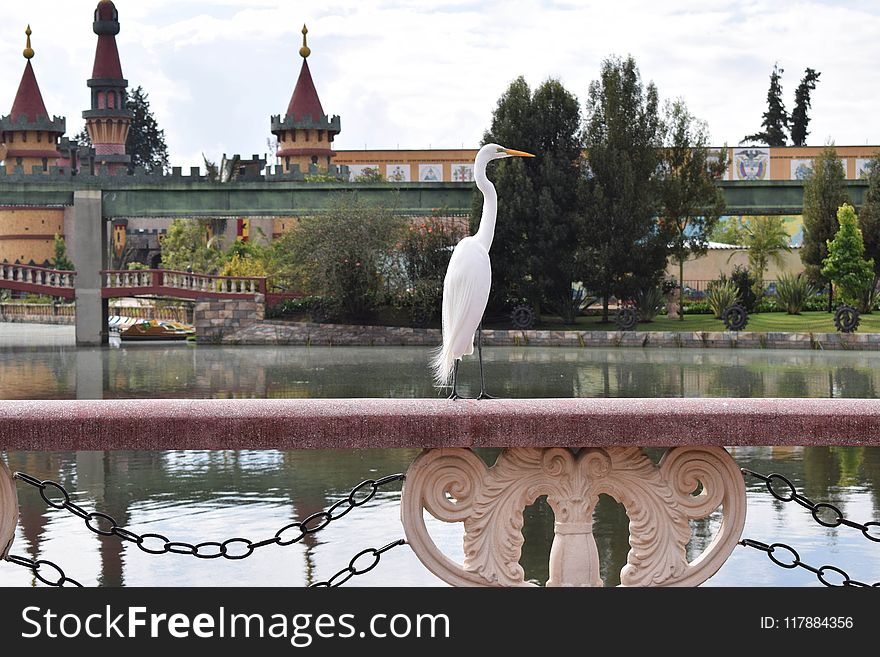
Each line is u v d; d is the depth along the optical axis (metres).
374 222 47.31
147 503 12.13
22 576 8.77
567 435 3.68
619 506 11.36
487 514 3.78
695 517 3.82
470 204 48.38
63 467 14.72
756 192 49.66
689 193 47.97
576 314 49.50
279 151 77.31
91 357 38.84
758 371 30.92
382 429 3.66
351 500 3.86
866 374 29.80
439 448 3.75
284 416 3.64
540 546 9.73
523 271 47.03
